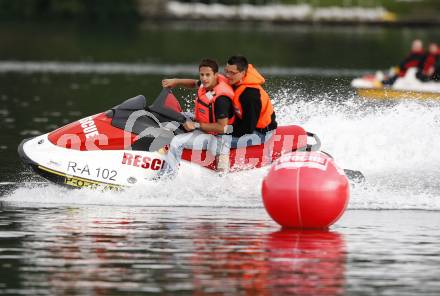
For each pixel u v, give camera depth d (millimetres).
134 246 27547
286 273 24875
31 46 156000
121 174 34406
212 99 34250
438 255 26875
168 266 25453
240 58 34125
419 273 25016
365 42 167375
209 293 23125
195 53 143375
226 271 25016
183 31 194125
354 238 28875
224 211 32688
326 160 30328
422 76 76500
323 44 162375
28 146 34875
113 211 32375
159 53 143750
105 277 24406
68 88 84938
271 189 29953
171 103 35656
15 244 27609
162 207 33156
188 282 24000
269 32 193375
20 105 67688
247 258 26344
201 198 34500
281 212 29859
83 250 27000
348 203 31953
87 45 159375
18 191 35344
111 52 145625
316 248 27562
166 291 23266
